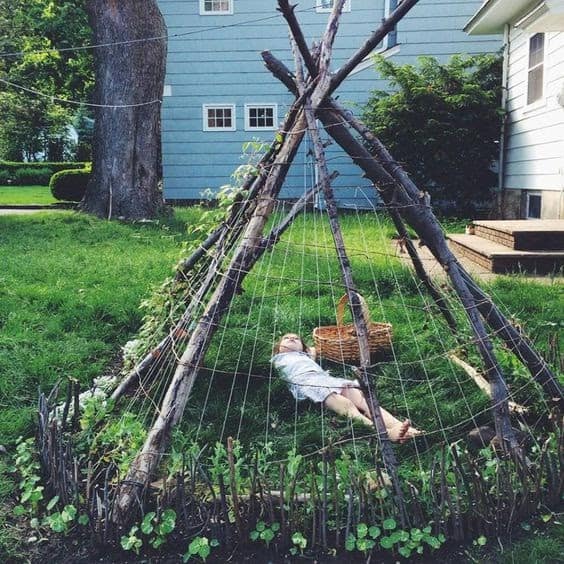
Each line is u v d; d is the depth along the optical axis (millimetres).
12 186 35438
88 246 11281
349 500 3105
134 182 15398
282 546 3156
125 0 14984
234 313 6586
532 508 3336
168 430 3449
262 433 4273
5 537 3295
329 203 3607
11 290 7629
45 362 5316
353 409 4367
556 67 12211
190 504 3264
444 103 15148
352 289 3480
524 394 4562
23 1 20812
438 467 3418
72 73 23547
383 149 4145
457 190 15664
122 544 3129
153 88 15477
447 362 5078
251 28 18766
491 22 15258
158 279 8375
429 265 9188
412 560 3074
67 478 3379
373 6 18203
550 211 12594
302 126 3967
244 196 4340
